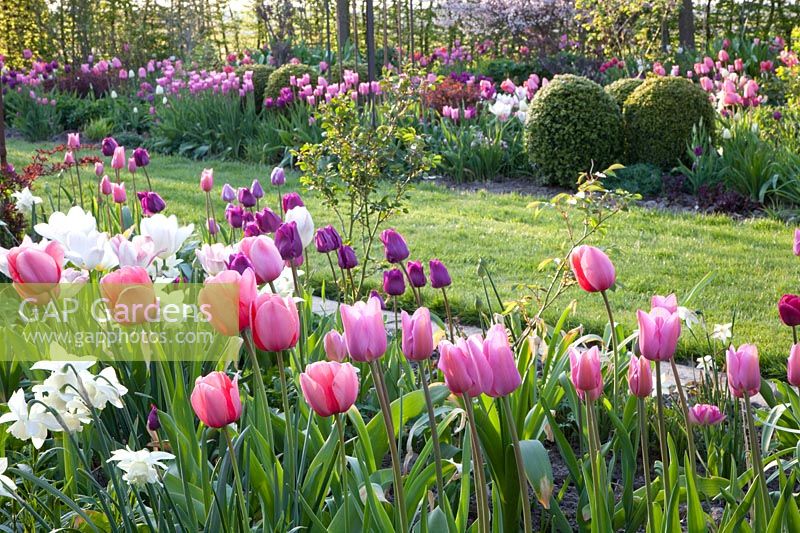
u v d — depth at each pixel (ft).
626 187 33.60
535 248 25.73
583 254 7.63
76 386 7.39
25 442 11.23
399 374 12.59
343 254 12.24
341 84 40.91
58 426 7.63
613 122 35.04
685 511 10.61
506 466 9.32
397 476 6.38
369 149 18.01
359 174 17.97
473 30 72.59
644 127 35.12
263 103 47.19
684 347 16.98
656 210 30.53
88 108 55.31
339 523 7.63
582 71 57.93
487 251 25.52
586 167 35.09
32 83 55.72
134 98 57.93
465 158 38.24
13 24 74.49
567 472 11.92
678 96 34.83
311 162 18.22
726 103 35.53
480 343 5.99
